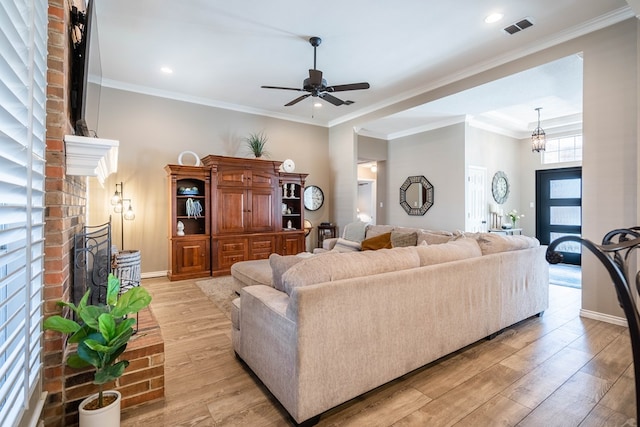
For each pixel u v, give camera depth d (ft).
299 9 9.93
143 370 6.01
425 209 21.58
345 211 21.63
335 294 5.54
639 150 9.16
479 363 7.51
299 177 19.86
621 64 9.81
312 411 5.32
